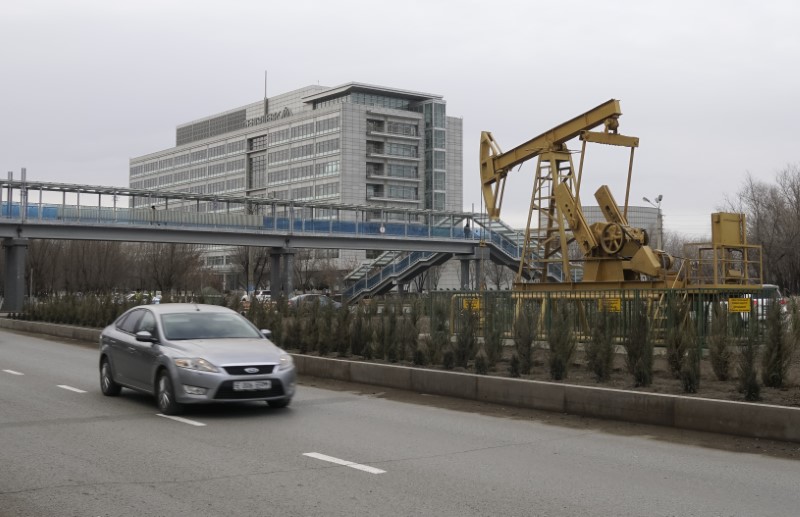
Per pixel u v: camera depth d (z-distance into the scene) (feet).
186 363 39.32
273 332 74.13
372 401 46.98
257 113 505.66
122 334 45.96
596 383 47.62
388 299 83.15
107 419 38.91
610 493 24.93
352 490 25.12
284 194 455.22
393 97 452.35
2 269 265.54
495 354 55.52
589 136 86.07
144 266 277.64
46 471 27.66
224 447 32.14
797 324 47.29
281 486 25.58
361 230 215.51
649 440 34.60
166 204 215.51
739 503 23.80
